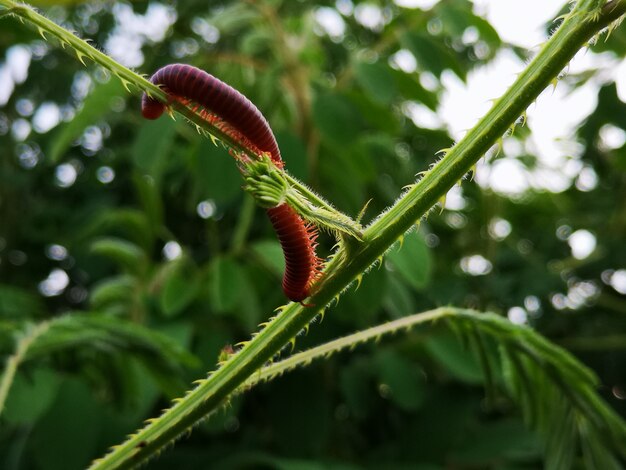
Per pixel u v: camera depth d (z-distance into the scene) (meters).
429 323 0.29
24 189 0.37
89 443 0.23
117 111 0.34
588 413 0.19
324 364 0.27
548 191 0.40
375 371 0.27
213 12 0.36
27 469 0.25
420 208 0.11
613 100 0.32
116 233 0.35
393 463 0.27
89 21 0.38
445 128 0.34
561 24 0.10
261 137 0.10
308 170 0.25
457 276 0.36
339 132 0.25
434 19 0.33
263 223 0.30
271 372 0.14
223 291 0.24
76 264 0.37
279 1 0.30
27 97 0.37
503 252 0.38
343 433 0.29
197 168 0.24
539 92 0.11
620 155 0.34
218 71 0.28
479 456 0.27
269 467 0.26
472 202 0.39
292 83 0.27
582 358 0.35
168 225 0.34
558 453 0.19
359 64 0.26
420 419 0.28
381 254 0.11
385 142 0.30
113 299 0.27
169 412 0.13
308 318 0.12
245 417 0.29
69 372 0.23
